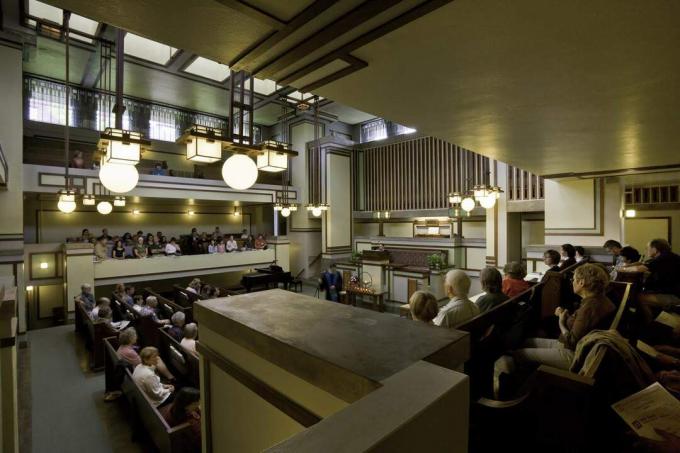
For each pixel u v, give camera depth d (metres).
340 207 13.82
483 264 10.66
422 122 3.49
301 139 14.73
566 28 1.81
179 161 13.64
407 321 1.48
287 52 2.03
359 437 0.67
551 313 3.73
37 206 11.22
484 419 1.73
